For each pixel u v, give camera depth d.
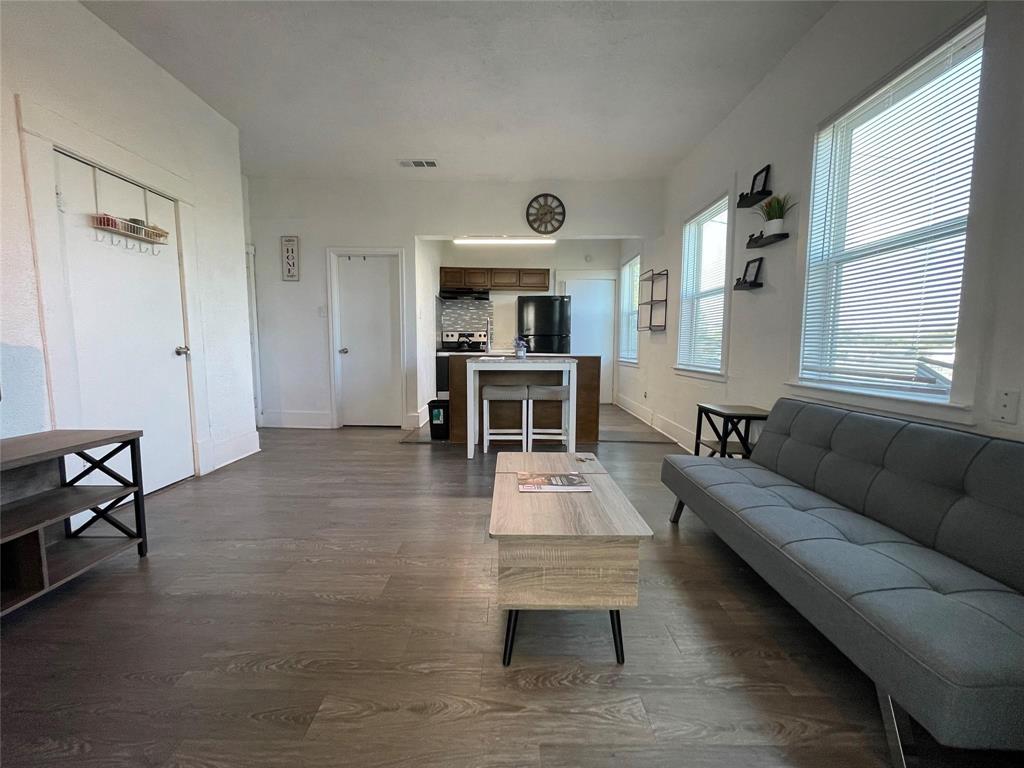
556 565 1.42
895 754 1.09
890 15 2.00
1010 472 1.32
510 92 3.21
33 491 1.97
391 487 3.15
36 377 2.10
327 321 5.21
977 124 1.58
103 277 2.51
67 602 1.76
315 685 1.35
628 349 6.75
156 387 2.95
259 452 4.15
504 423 4.68
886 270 2.07
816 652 1.51
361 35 2.59
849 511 1.76
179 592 1.83
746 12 2.41
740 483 2.07
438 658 1.47
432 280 6.45
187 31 2.55
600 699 1.30
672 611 1.73
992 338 1.56
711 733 1.19
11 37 2.00
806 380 2.60
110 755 1.12
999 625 1.01
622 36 2.60
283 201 5.07
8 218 2.00
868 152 2.19
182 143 3.12
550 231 5.08
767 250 2.99
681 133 3.87
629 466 3.70
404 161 4.50
